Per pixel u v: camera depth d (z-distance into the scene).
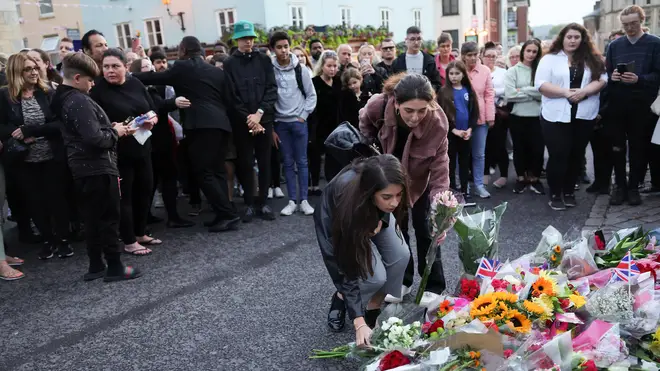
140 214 5.14
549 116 5.51
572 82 5.46
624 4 35.94
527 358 2.29
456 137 6.04
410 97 2.89
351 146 3.38
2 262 4.60
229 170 6.41
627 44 5.51
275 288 4.02
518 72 6.30
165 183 5.73
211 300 3.88
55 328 3.60
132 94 4.75
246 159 5.79
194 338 3.34
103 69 4.64
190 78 5.31
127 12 20.84
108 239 4.30
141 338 3.38
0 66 5.43
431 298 3.06
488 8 32.50
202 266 4.59
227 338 3.31
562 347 2.29
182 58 5.45
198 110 5.31
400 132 3.28
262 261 4.62
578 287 3.00
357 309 2.76
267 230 5.52
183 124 5.46
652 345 2.65
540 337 2.53
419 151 3.30
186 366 3.02
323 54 6.59
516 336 2.48
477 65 6.29
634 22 5.38
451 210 3.03
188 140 5.46
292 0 18.98
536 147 6.33
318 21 20.28
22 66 4.61
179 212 6.59
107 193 4.18
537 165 6.42
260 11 18.06
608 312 2.68
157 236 5.55
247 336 3.32
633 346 2.71
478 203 6.16
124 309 3.82
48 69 5.61
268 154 5.84
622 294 2.71
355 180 2.60
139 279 4.38
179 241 5.34
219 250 4.98
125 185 4.81
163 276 4.41
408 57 7.08
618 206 5.66
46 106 4.77
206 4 19.09
